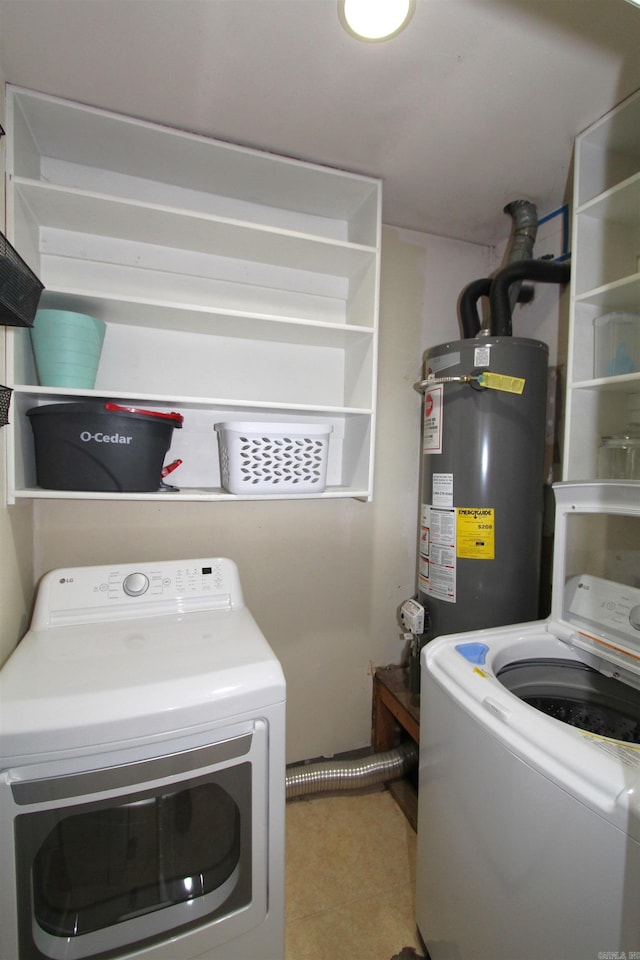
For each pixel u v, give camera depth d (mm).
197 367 1506
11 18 880
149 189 1405
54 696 815
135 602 1208
